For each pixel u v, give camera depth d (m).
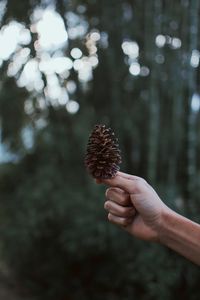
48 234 6.06
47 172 6.66
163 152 6.63
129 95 7.03
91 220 5.47
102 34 6.60
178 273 4.74
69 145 7.14
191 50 5.11
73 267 6.04
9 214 7.02
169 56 6.07
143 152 6.85
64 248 5.73
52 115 7.27
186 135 5.22
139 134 6.89
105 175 1.29
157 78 6.02
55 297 6.21
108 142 1.27
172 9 5.88
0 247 7.20
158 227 1.35
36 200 6.18
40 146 7.49
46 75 6.79
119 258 5.33
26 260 6.58
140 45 6.51
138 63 6.57
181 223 1.33
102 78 6.99
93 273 5.75
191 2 5.09
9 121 7.66
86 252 5.50
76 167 6.98
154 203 1.34
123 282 5.36
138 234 1.37
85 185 6.48
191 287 4.73
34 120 7.60
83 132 6.94
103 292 5.75
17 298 6.45
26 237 6.18
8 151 8.05
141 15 6.44
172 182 6.22
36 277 6.67
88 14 6.71
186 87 5.27
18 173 7.79
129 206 1.37
